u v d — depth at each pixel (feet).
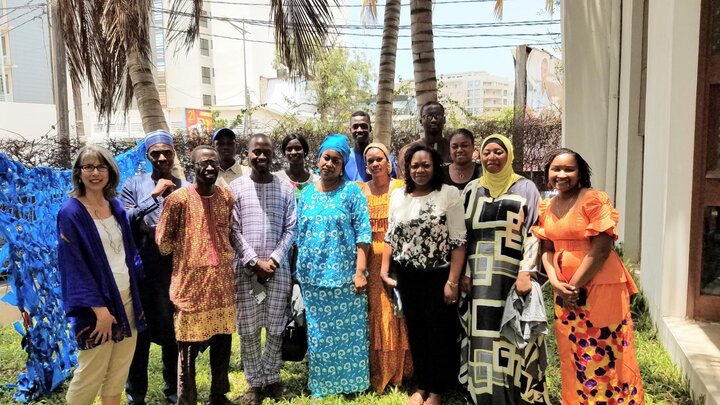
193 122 83.61
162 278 11.50
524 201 10.52
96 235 9.70
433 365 11.39
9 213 12.60
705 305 13.53
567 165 9.57
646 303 16.06
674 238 13.70
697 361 11.39
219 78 124.36
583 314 9.70
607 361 9.65
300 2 17.98
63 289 9.44
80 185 9.85
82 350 9.77
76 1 17.83
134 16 16.46
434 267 11.07
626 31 22.20
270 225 12.14
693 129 13.23
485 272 10.69
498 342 10.59
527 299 10.12
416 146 11.09
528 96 55.21
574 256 9.66
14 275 12.51
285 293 12.51
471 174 12.44
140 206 11.35
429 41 22.67
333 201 12.23
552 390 12.14
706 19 12.89
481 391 10.73
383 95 27.20
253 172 12.41
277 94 120.88
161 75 120.57
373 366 12.96
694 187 13.35
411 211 11.18
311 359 12.57
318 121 62.90
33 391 12.94
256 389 12.45
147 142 11.98
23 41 100.78
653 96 15.47
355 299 12.39
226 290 11.27
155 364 14.93
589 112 25.03
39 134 80.48
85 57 18.53
